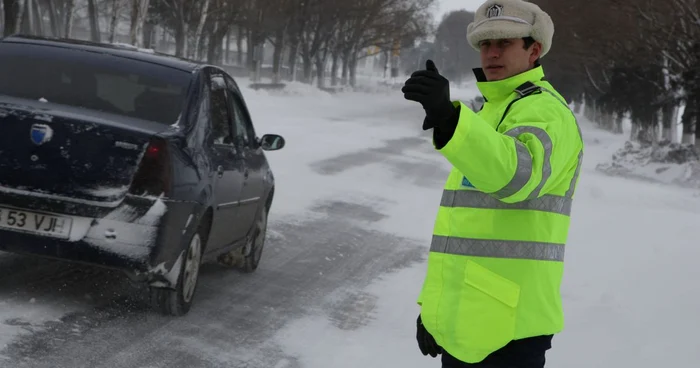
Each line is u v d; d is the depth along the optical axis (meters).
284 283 8.12
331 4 69.00
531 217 3.18
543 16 3.28
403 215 13.88
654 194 21.22
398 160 23.17
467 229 3.23
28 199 5.95
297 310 7.14
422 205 15.32
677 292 8.50
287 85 57.12
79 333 5.76
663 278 9.24
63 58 6.84
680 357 6.32
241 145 7.66
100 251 5.92
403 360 6.01
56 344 5.48
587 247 11.45
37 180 5.96
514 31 3.24
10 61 6.77
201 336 6.06
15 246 5.98
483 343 3.20
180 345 5.80
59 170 5.95
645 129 43.31
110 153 5.96
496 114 3.26
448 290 3.26
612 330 7.03
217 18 59.03
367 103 60.50
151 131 6.06
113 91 6.61
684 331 7.04
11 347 5.30
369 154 23.72
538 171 2.92
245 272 8.39
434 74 2.75
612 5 38.06
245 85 54.72
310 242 10.47
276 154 20.12
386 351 6.20
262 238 8.61
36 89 6.56
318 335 6.46
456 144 2.76
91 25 45.69
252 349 5.93
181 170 6.14
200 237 6.70
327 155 21.61
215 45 62.34
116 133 5.97
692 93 34.12
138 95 6.61
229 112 7.52
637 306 7.95
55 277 7.05
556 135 3.01
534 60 3.33
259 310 6.98
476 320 3.20
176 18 53.16
